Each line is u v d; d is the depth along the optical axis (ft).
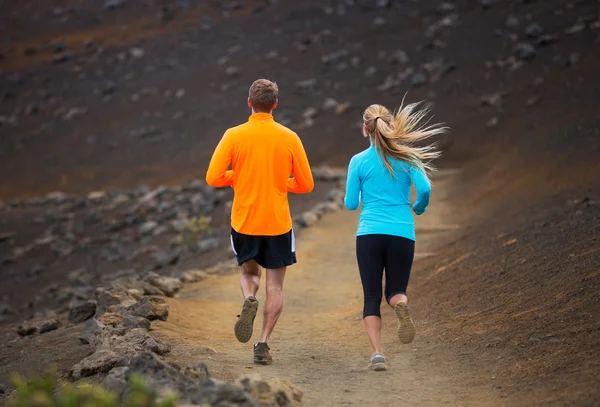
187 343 48.70
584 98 269.03
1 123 406.82
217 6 519.60
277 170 41.68
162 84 422.41
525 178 157.38
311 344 50.14
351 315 62.18
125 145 363.56
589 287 44.24
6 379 43.96
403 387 36.45
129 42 488.02
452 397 33.60
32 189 331.16
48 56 485.56
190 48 460.14
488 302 51.42
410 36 398.83
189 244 157.17
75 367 38.81
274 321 42.96
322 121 338.34
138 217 214.69
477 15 398.01
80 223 224.53
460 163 262.67
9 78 459.73
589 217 75.15
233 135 41.57
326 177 206.28
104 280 153.58
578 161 150.61
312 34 438.81
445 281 65.82
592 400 28.37
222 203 211.82
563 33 339.98
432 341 45.68
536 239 70.28
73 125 395.55
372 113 40.81
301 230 124.88
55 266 183.73
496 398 32.24
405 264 39.96
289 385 33.17
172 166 332.60
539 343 38.65
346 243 111.55
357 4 464.65
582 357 34.30
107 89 426.10
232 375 38.88
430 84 341.00
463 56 358.02
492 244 78.95
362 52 397.19
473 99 311.27
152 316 54.49
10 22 539.29
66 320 66.54
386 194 40.34
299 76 389.80
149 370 29.37
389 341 48.49
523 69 321.73
